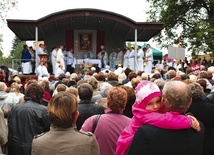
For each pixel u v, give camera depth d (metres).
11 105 7.95
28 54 23.88
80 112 5.56
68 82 11.30
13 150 5.47
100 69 26.27
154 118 3.07
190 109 5.45
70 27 28.23
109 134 4.44
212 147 5.50
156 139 2.99
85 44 28.70
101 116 4.55
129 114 5.39
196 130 3.09
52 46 28.55
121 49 29.06
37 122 5.50
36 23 21.50
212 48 37.44
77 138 3.25
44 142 3.24
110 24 26.31
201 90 5.57
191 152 3.02
